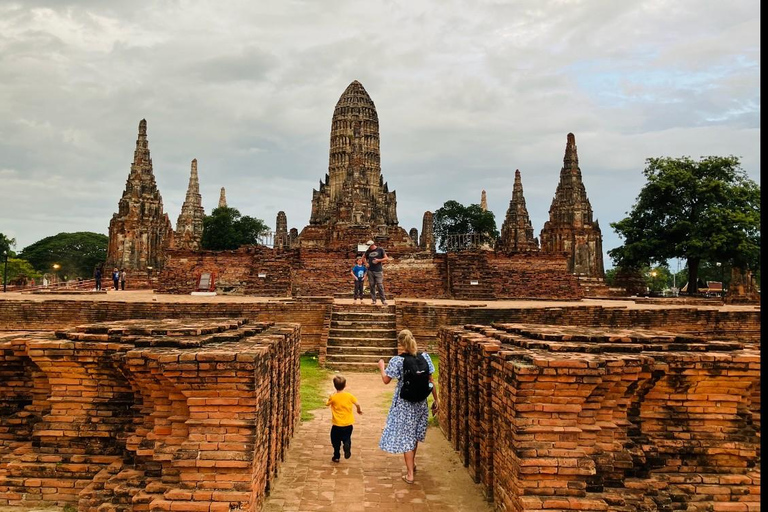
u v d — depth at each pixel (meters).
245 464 6.73
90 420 8.31
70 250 105.44
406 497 8.49
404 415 9.19
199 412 6.93
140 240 55.19
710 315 24.38
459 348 10.65
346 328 22.69
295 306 23.77
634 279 52.03
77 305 22.72
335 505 8.13
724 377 7.77
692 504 7.30
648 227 51.34
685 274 104.12
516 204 64.31
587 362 6.80
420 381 9.12
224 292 34.53
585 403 7.09
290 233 88.94
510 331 10.33
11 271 84.81
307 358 22.12
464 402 10.10
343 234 45.59
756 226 45.41
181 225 82.94
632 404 7.98
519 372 6.81
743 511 7.28
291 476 9.30
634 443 7.52
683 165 50.47
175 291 35.47
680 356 7.72
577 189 57.97
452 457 10.53
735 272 46.22
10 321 22.56
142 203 55.94
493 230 97.44
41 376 8.77
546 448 6.77
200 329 8.85
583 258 56.91
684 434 7.85
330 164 99.69
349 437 10.16
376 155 98.62
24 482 8.05
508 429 7.24
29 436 8.66
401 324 23.06
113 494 7.38
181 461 6.72
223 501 6.64
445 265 35.31
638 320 24.06
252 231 93.50
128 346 8.02
